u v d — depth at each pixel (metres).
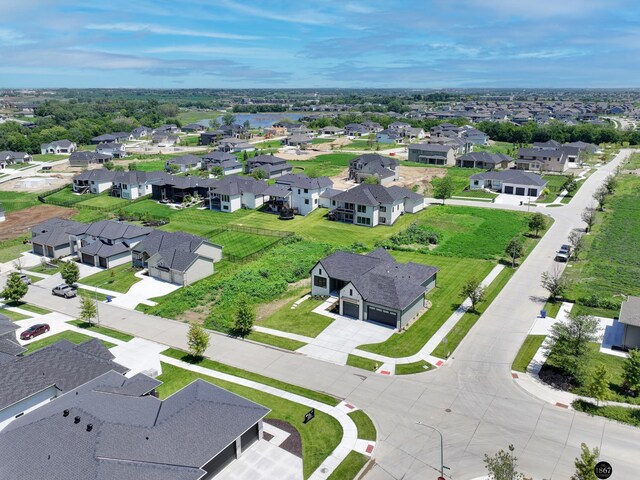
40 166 166.62
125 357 48.25
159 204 112.06
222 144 184.75
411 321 53.78
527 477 31.38
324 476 32.03
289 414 38.62
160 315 58.12
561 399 39.81
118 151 176.75
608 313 54.69
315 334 51.59
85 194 123.50
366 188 94.69
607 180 112.62
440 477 31.66
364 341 49.91
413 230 85.50
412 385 42.22
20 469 28.78
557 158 135.62
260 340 50.84
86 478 27.44
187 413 33.34
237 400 36.09
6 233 95.25
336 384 42.69
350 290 54.59
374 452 34.19
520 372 43.78
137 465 28.69
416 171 139.50
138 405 34.62
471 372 43.94
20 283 62.69
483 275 66.44
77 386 38.94
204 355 48.34
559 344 42.69
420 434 36.00
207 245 73.81
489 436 35.50
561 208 100.12
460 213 98.06
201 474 29.41
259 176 126.88
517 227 87.69
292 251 78.12
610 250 74.81
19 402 36.88
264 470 32.66
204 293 63.66
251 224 94.88
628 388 40.56
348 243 81.94
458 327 52.19
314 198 101.12
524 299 58.78
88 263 78.25
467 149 172.38
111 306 61.44
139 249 74.81
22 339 52.41
